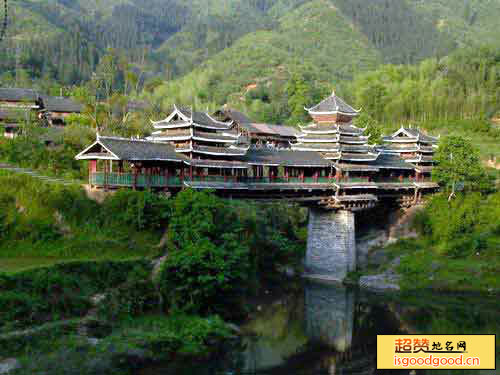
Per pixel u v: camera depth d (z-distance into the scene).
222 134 56.53
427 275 62.94
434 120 134.12
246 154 59.81
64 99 99.81
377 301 56.28
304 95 151.75
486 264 62.78
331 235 67.50
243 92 179.12
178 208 43.62
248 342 40.72
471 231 71.00
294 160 63.00
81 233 44.78
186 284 40.59
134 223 44.78
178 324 38.41
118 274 40.12
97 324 35.31
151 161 49.34
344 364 37.97
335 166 66.44
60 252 42.47
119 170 48.12
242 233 55.53
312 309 52.84
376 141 95.81
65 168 59.69
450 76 148.12
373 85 144.38
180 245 42.47
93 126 80.94
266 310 51.19
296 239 79.44
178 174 52.94
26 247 42.88
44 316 34.16
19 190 46.78
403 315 50.81
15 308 33.22
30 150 60.38
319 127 69.00
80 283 37.91
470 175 76.69
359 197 67.31
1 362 29.05
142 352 33.25
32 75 176.12
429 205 76.25
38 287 35.44
